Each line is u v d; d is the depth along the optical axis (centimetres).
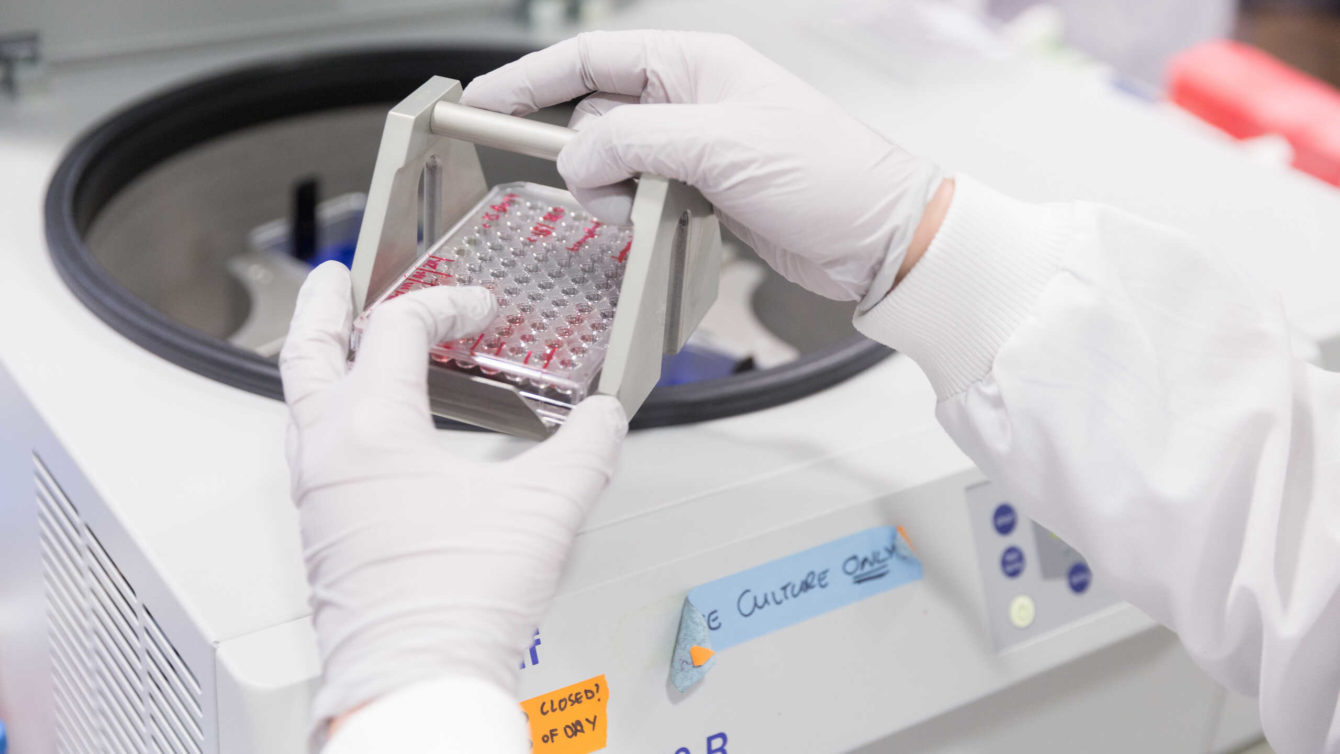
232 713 67
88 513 80
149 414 84
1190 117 179
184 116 122
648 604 77
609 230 81
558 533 66
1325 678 78
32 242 101
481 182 83
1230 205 122
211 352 87
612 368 70
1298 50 325
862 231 73
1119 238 77
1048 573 93
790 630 82
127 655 81
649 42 80
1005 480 79
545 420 73
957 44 152
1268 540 75
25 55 120
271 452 81
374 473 65
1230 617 78
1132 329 75
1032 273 75
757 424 89
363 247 73
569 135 71
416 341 67
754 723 82
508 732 61
